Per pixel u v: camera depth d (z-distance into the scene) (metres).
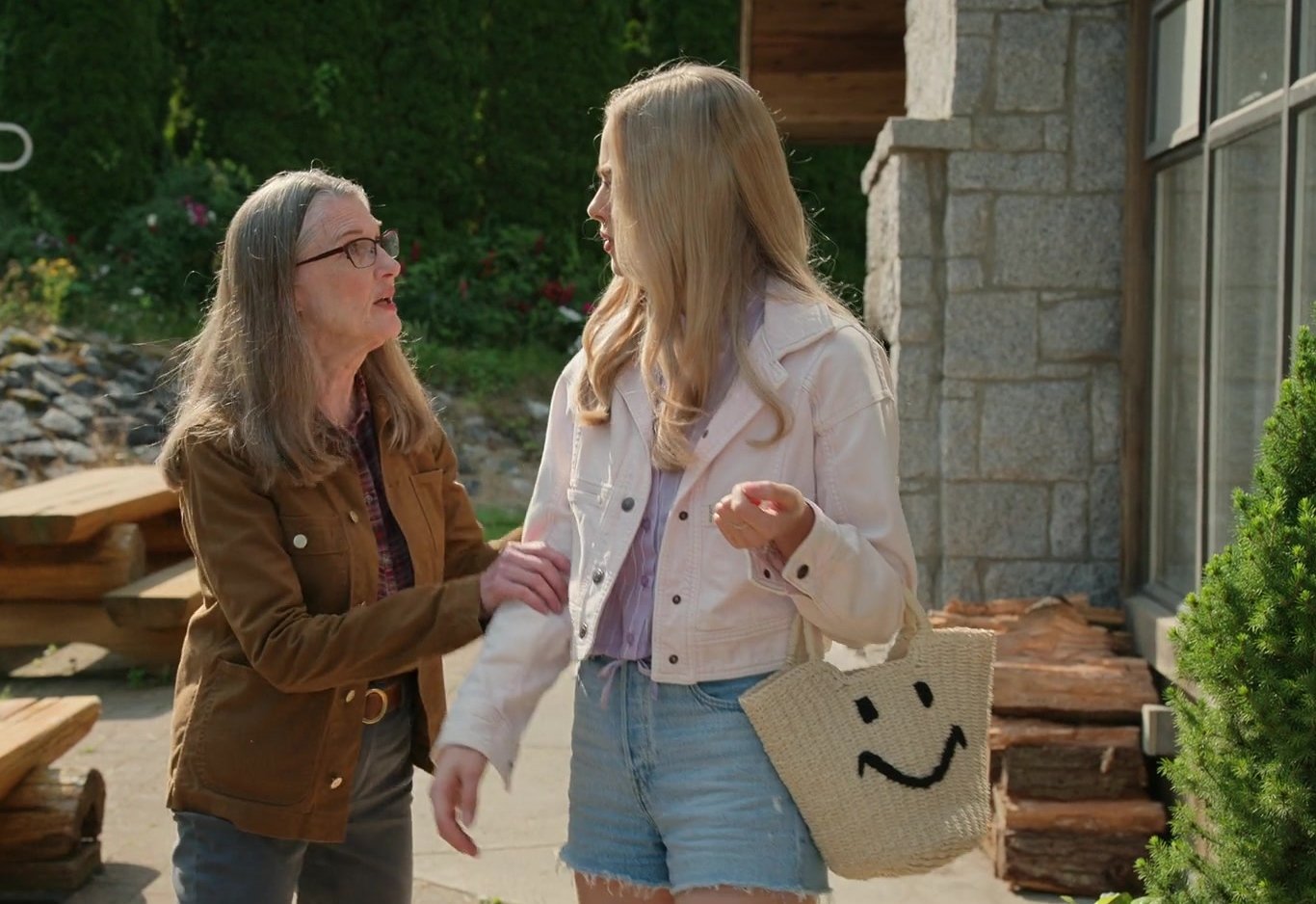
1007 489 5.46
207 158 13.77
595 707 2.14
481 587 2.30
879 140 5.82
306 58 13.80
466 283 13.79
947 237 5.45
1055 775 4.18
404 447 2.63
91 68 12.83
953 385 5.46
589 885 2.17
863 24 9.60
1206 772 2.72
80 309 11.91
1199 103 4.50
